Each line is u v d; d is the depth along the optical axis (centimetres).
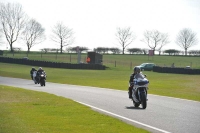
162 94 3080
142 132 1239
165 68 7100
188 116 1678
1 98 2288
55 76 5778
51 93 2889
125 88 3747
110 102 2252
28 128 1272
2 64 8719
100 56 9000
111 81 4828
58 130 1252
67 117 1545
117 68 8519
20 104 1980
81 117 1551
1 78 5422
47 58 11169
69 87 3769
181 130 1312
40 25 15312
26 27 14975
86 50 14000
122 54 14762
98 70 7619
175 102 2338
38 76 4278
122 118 1580
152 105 2128
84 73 6569
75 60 10681
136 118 1591
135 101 1998
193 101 2438
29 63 8544
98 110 1831
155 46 17188
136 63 10556
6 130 1227
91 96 2662
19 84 4250
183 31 17238
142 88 1970
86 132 1227
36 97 2386
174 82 4572
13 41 14575
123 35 17012
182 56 14900
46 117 1531
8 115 1559
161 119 1570
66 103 2067
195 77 5625
